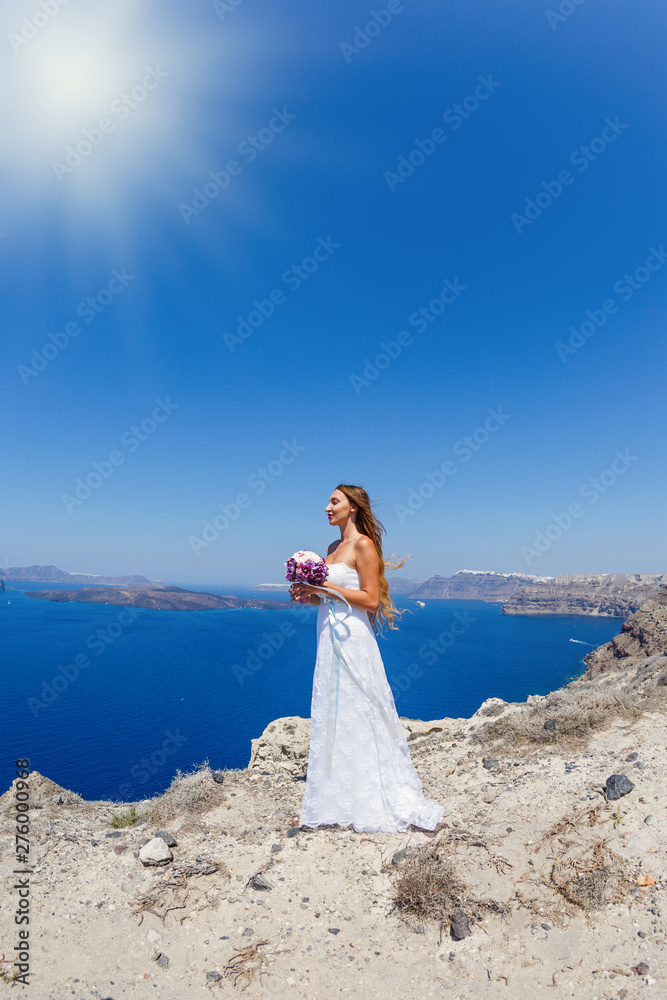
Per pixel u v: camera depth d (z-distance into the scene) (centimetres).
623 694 778
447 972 321
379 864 435
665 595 6969
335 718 512
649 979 288
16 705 14400
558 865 397
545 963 318
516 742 698
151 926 371
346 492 555
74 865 453
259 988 316
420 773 689
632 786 465
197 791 596
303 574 503
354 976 322
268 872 427
